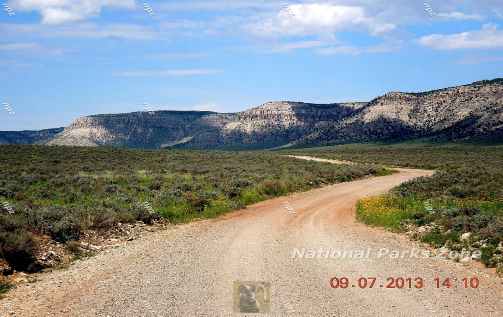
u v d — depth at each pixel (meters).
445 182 33.31
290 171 51.12
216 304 9.52
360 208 25.73
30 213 16.45
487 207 21.22
